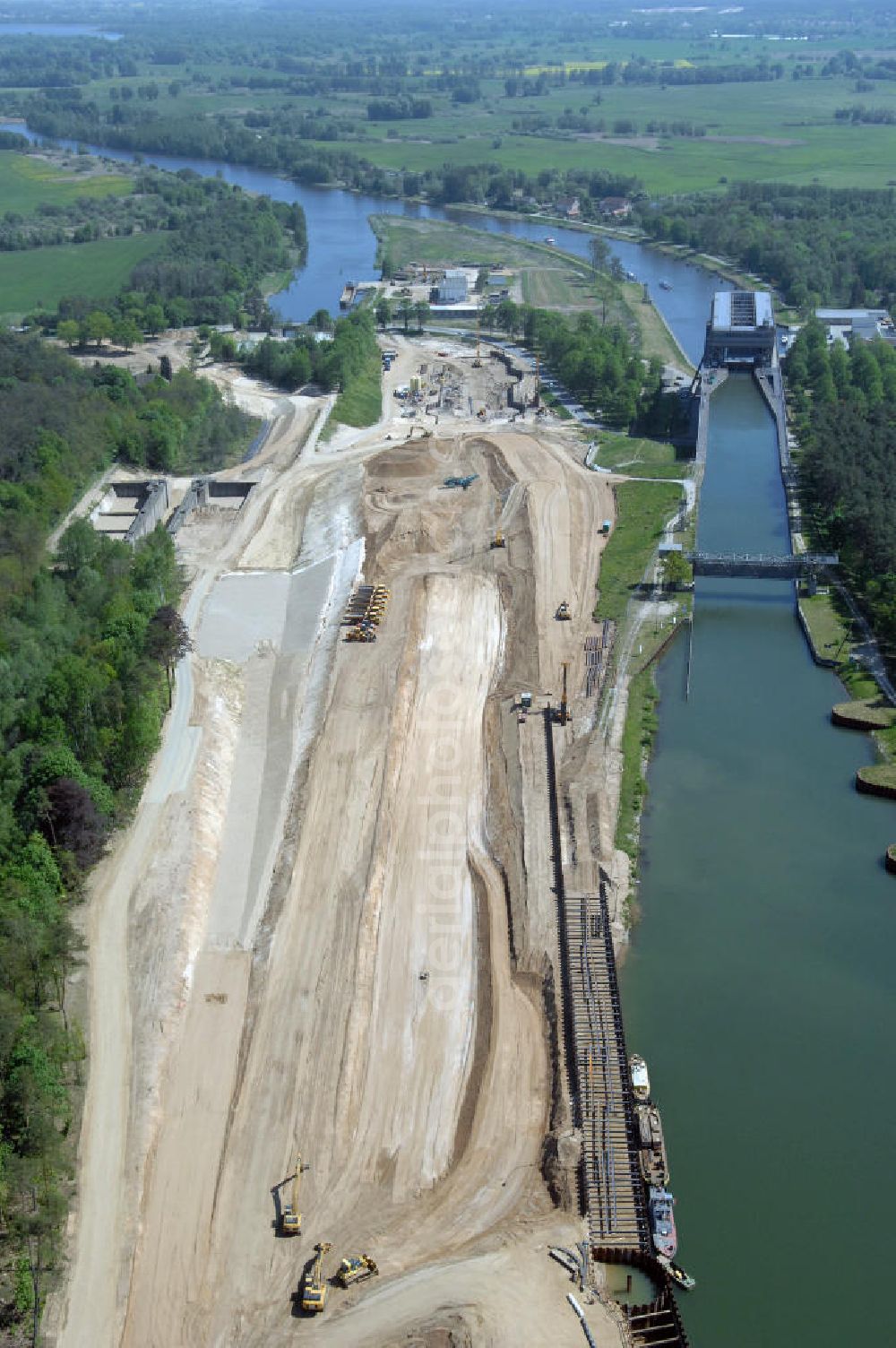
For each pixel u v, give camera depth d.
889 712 188.12
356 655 199.25
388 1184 116.25
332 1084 125.62
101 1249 109.00
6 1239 108.56
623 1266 110.19
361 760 173.50
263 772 175.62
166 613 198.12
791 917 150.38
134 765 168.75
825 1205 114.81
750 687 198.50
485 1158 118.75
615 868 156.62
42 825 150.12
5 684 177.38
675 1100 125.25
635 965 142.62
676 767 178.88
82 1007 133.00
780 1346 103.31
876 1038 133.25
